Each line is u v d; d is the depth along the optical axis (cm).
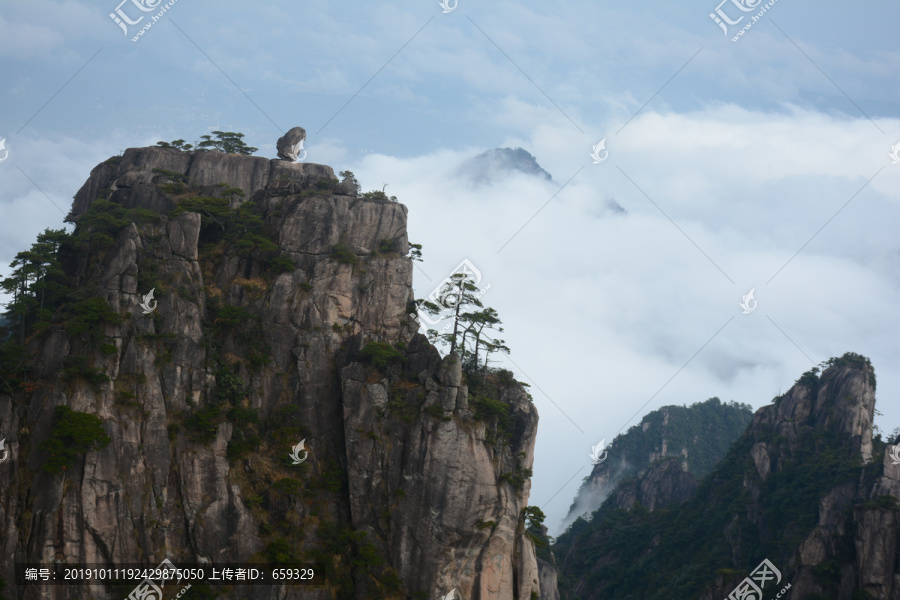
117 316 10500
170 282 11262
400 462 11156
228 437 10856
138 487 10144
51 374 10206
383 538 10969
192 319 11162
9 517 9600
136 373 10525
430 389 11350
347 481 11256
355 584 10688
